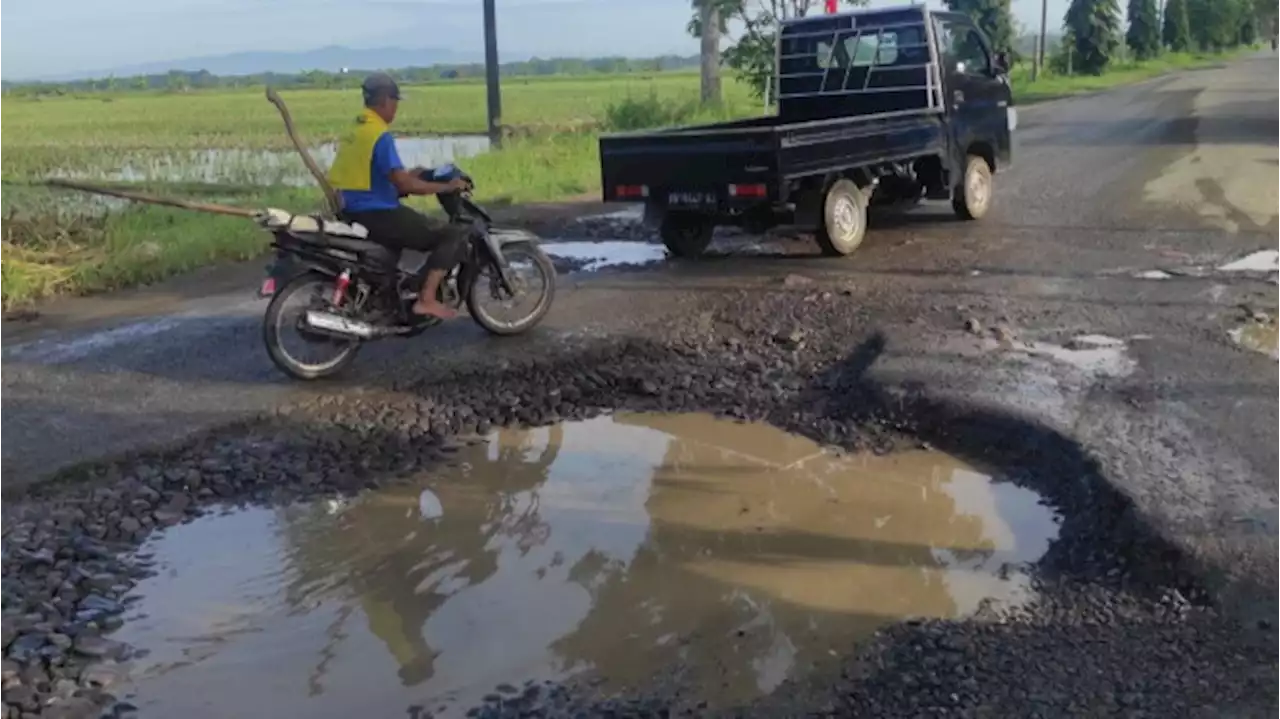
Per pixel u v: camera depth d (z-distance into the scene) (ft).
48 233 44.27
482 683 13.69
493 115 73.31
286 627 15.15
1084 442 19.39
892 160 36.86
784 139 32.27
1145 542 16.01
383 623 15.25
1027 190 48.49
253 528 18.11
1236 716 12.12
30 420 21.83
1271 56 290.15
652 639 14.60
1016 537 17.21
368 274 24.49
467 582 16.35
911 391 22.31
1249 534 15.89
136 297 33.35
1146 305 28.25
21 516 17.94
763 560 16.76
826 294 30.68
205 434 21.12
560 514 18.56
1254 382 22.20
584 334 27.30
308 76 355.15
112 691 13.65
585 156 65.92
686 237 36.76
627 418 22.66
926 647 14.01
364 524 18.25
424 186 24.52
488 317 26.91
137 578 16.48
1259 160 55.26
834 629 14.69
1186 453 18.79
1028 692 12.83
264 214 23.32
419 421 22.20
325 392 23.59
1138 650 13.62
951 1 162.61
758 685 13.39
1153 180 49.70
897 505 18.52
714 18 91.25
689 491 19.31
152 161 80.38
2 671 13.84
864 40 40.22
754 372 24.75
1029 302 28.96
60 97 243.81
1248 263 32.65
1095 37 196.54
